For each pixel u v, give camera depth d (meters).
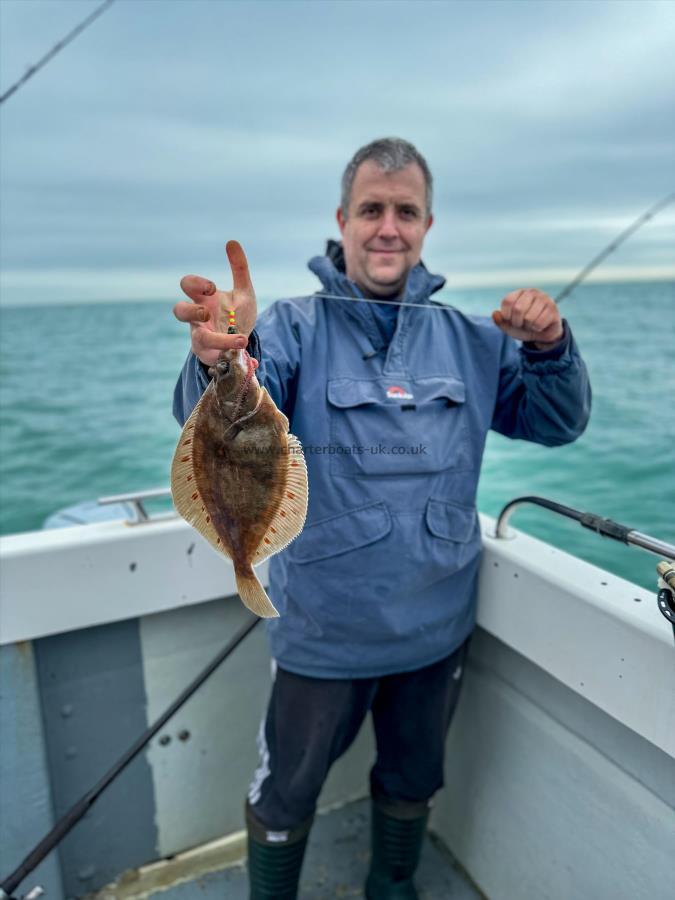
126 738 2.26
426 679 1.94
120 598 2.07
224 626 2.33
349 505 1.71
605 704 1.65
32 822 2.11
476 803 2.28
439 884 2.29
